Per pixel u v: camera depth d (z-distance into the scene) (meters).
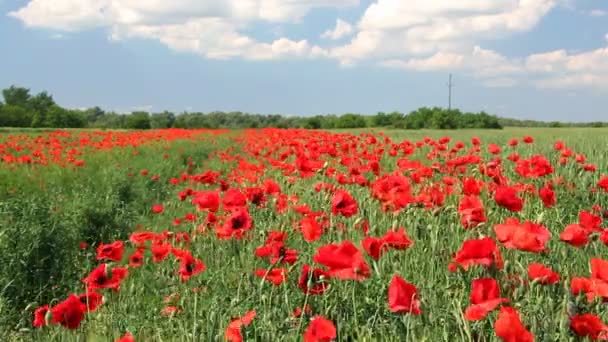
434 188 5.66
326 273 3.46
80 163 15.34
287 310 3.72
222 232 4.52
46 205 8.63
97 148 22.47
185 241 5.84
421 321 3.24
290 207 6.31
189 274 4.33
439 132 46.59
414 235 4.79
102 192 11.64
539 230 3.14
